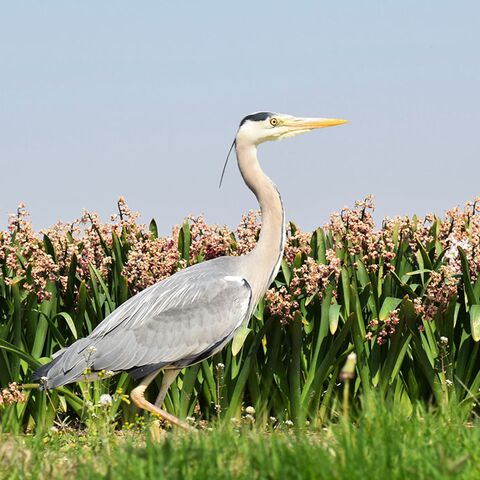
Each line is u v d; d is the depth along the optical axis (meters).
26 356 12.71
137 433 11.57
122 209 14.61
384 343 13.16
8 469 7.87
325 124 12.78
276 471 6.50
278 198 12.48
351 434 7.21
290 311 13.12
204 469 6.65
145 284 13.51
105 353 11.70
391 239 13.70
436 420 8.23
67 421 13.75
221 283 12.08
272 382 13.27
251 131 12.67
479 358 12.98
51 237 14.63
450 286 12.60
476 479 6.40
